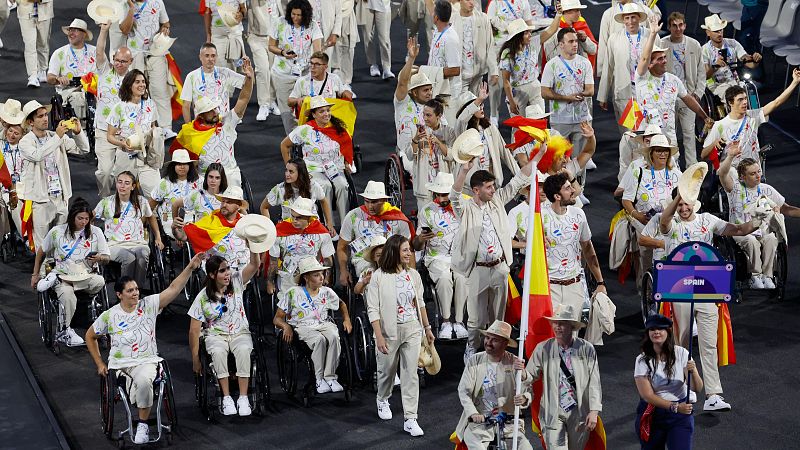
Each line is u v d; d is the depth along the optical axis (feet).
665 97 240.12
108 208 216.74
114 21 269.23
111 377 178.09
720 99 266.36
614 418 184.34
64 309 206.49
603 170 267.18
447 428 182.80
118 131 241.96
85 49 281.33
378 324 178.60
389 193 242.17
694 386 159.53
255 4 289.33
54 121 278.05
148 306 181.16
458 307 204.64
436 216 204.44
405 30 349.20
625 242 210.79
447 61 253.44
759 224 195.21
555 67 247.50
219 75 262.06
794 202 250.16
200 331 185.37
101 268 212.64
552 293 187.21
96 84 275.39
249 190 241.35
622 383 193.88
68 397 194.29
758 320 212.02
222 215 209.87
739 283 219.00
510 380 158.71
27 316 220.23
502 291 190.08
